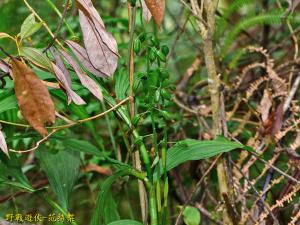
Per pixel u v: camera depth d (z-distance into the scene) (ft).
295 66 2.95
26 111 1.77
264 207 2.54
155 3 1.83
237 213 2.51
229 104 3.17
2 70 1.93
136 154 2.23
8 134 2.46
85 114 2.37
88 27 1.92
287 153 2.55
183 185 3.13
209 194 2.81
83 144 2.27
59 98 2.33
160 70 2.05
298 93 3.13
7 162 2.40
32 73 1.74
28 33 1.86
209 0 2.42
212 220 2.74
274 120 2.59
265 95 2.66
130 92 2.13
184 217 2.49
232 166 2.74
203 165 2.88
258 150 2.61
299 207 2.50
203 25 2.46
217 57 2.99
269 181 2.60
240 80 2.88
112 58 1.96
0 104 2.09
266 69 2.98
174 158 2.19
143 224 2.16
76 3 1.88
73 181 2.43
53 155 2.47
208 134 2.90
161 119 2.30
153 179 2.17
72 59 1.91
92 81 1.92
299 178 2.52
